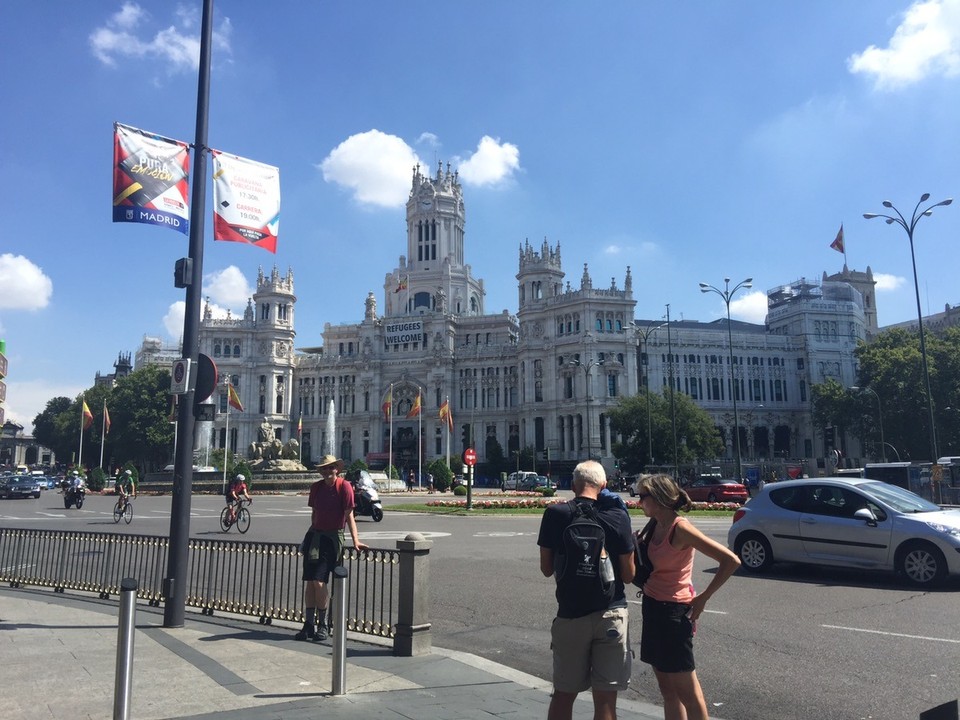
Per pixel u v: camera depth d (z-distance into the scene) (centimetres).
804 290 12475
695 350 11762
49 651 1019
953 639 1100
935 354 8288
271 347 13375
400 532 2953
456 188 15000
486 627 1254
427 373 12888
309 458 13388
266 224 1427
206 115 1323
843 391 9544
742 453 11881
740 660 1011
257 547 1276
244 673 916
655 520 667
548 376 11475
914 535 1552
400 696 827
